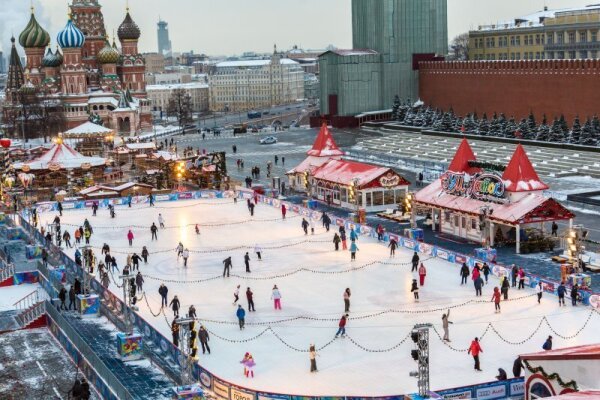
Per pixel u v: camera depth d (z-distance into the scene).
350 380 59.06
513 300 77.88
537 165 163.25
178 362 59.69
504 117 196.62
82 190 146.38
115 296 72.50
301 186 149.50
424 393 48.25
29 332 73.81
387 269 91.44
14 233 115.19
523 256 96.69
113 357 63.88
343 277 88.62
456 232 109.25
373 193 128.88
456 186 109.69
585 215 120.19
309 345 66.94
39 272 92.31
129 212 134.88
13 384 60.06
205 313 76.56
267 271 92.50
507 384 52.59
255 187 148.62
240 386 53.84
